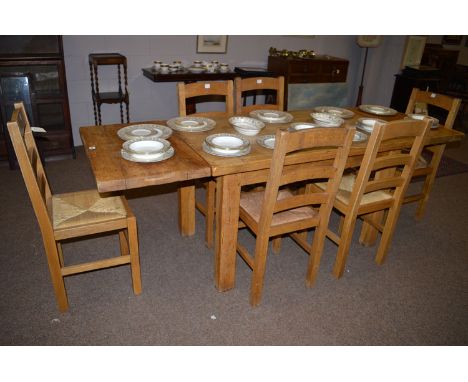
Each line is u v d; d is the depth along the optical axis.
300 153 1.59
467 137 4.74
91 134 1.90
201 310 1.84
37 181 1.49
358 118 2.45
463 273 2.23
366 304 1.95
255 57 4.45
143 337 1.68
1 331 1.66
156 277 2.05
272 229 1.71
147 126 1.98
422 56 5.39
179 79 3.62
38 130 1.91
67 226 1.62
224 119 2.24
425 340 1.75
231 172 1.58
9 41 3.02
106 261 1.76
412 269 2.24
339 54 4.93
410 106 2.73
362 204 1.96
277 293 1.98
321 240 1.88
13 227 2.40
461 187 3.37
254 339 1.71
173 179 1.51
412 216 2.84
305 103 4.41
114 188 1.43
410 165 1.94
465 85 5.50
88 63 3.64
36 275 2.00
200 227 2.54
